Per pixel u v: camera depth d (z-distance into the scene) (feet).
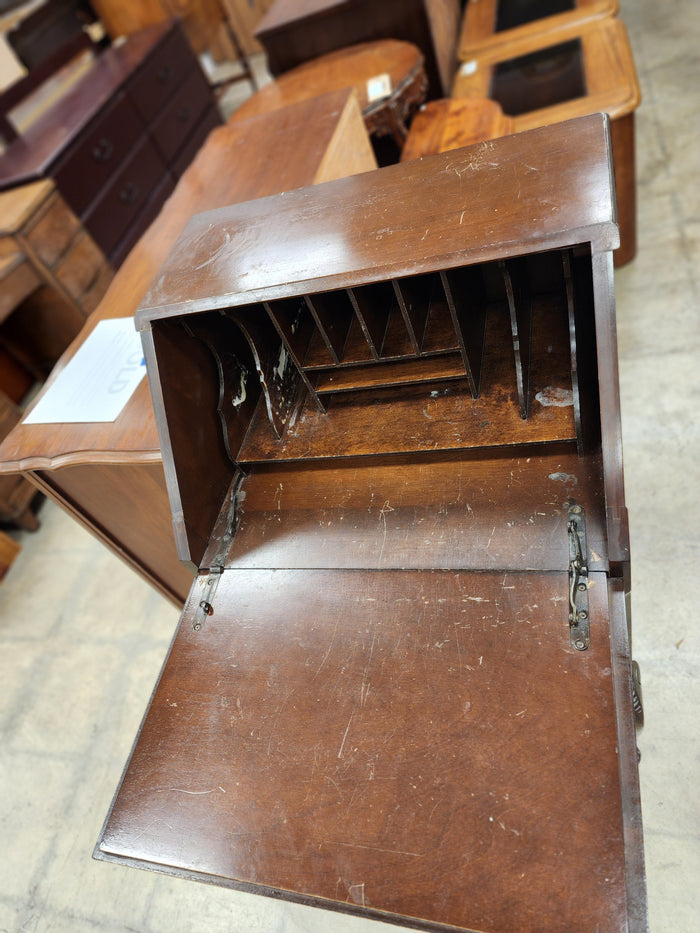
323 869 2.86
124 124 11.62
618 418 3.05
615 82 7.49
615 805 2.63
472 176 3.42
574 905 2.48
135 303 5.71
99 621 7.87
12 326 10.66
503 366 3.84
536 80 8.66
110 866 5.87
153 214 12.36
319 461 4.14
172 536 5.82
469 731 2.97
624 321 8.11
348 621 3.49
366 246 3.33
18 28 12.67
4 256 9.52
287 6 10.40
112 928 5.48
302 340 4.04
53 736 6.97
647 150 10.15
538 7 10.27
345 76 8.63
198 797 3.21
